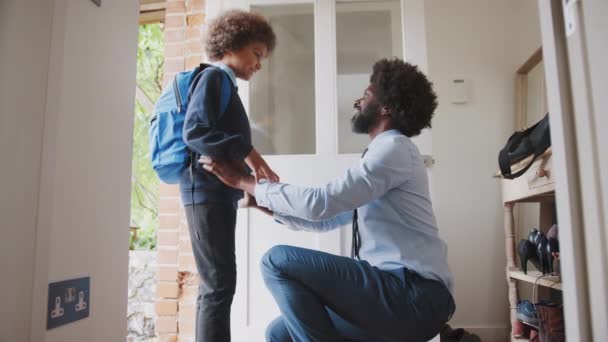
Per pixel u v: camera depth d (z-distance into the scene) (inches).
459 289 108.5
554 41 31.1
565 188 30.1
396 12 99.6
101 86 48.4
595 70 27.6
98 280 47.3
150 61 178.1
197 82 55.9
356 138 96.3
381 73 58.7
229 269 55.4
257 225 93.7
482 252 109.3
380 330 49.5
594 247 27.9
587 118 28.4
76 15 44.7
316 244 92.3
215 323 53.6
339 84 98.2
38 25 39.2
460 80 114.0
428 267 51.1
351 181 49.9
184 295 104.7
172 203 107.7
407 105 57.5
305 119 98.4
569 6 30.1
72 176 43.6
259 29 63.7
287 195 50.7
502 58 114.0
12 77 37.1
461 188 111.5
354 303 49.3
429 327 49.5
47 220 39.0
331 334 50.4
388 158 51.2
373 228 53.4
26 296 37.3
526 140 77.2
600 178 27.3
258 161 53.7
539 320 81.4
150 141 58.7
